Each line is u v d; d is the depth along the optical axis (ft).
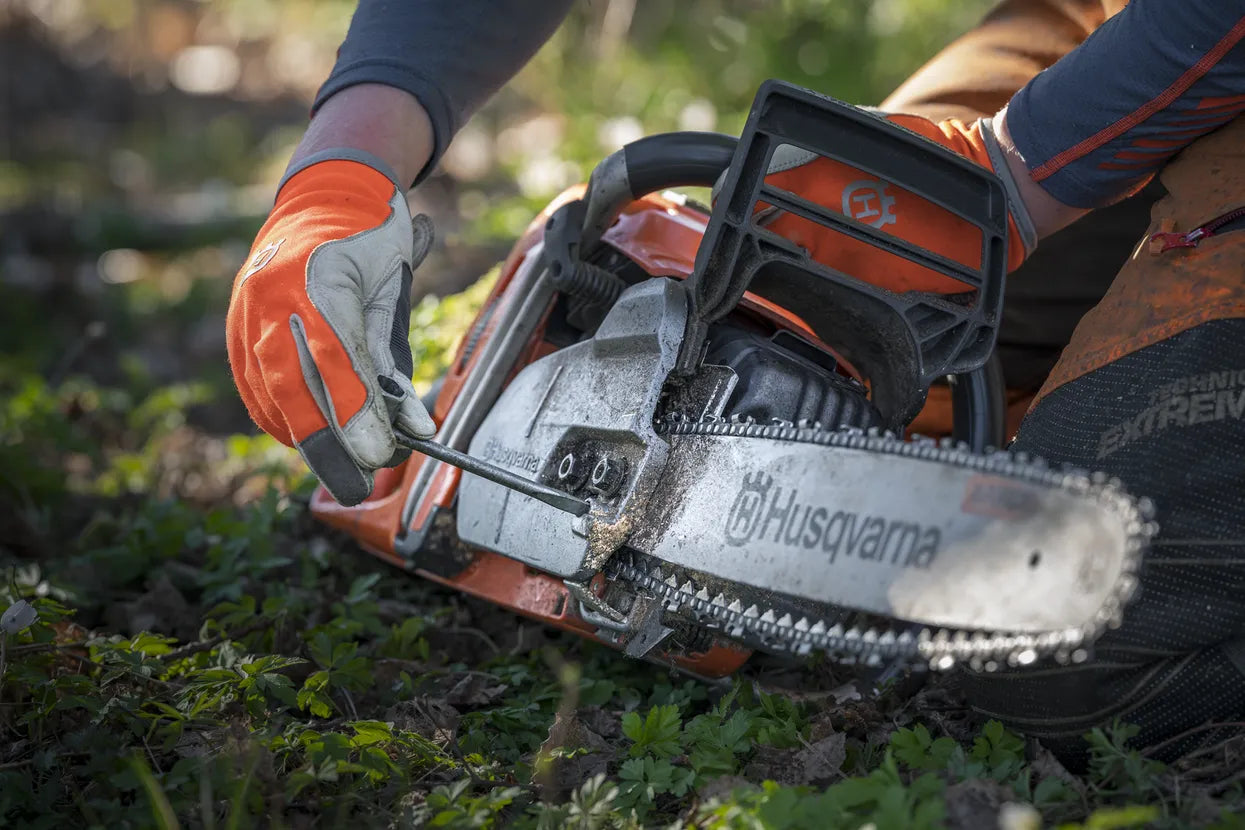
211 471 13.92
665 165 6.83
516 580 7.68
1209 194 6.26
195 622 9.00
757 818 5.13
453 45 7.41
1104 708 5.92
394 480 8.84
